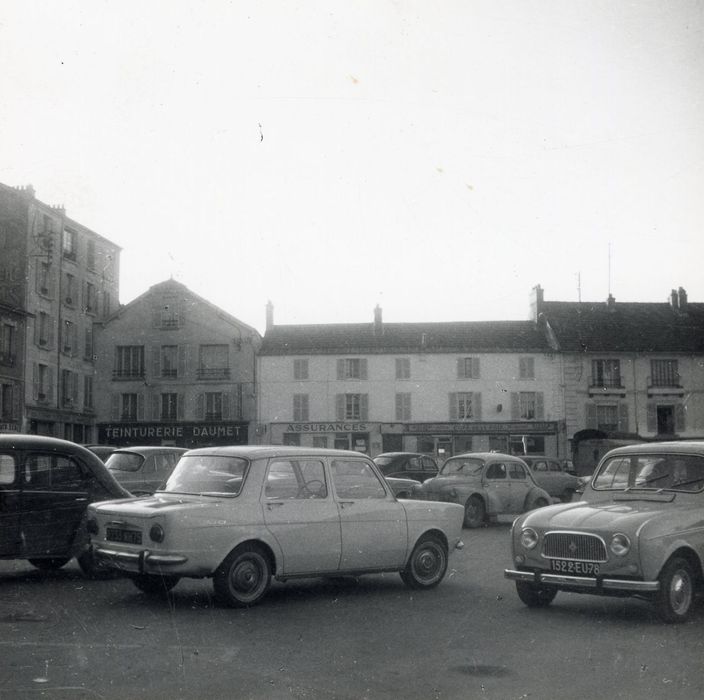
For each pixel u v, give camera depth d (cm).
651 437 5147
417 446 5106
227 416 5181
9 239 4519
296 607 870
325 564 916
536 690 557
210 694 543
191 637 712
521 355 5162
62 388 4906
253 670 604
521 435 5100
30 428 4528
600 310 5450
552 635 734
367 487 978
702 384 5206
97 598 911
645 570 776
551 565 824
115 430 5206
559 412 5125
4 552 988
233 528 850
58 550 1026
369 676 590
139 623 772
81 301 5153
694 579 817
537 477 2388
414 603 902
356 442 5131
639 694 547
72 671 597
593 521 815
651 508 851
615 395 5162
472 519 1894
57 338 4853
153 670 601
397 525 977
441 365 5159
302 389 5162
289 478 915
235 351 5219
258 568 871
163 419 5206
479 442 5106
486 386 5134
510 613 842
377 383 5153
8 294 4472
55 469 1040
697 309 5484
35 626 757
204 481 909
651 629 762
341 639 711
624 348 5172
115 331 5300
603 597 941
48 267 4775
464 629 759
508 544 1545
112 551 870
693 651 672
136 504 880
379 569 964
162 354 5256
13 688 554
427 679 583
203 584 1009
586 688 561
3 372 4303
